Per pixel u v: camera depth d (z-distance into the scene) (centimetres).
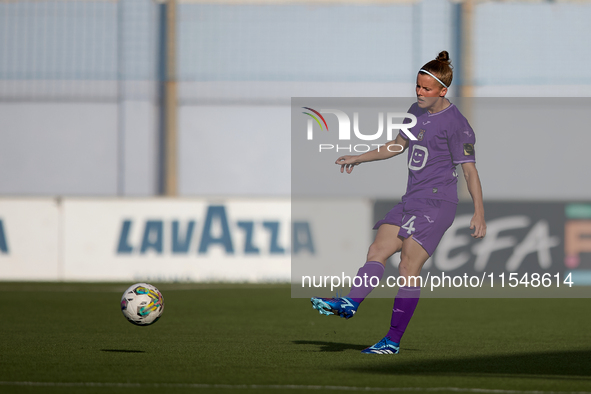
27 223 4588
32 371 1441
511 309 3158
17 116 5959
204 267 4597
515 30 5822
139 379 1353
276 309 3067
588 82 5816
